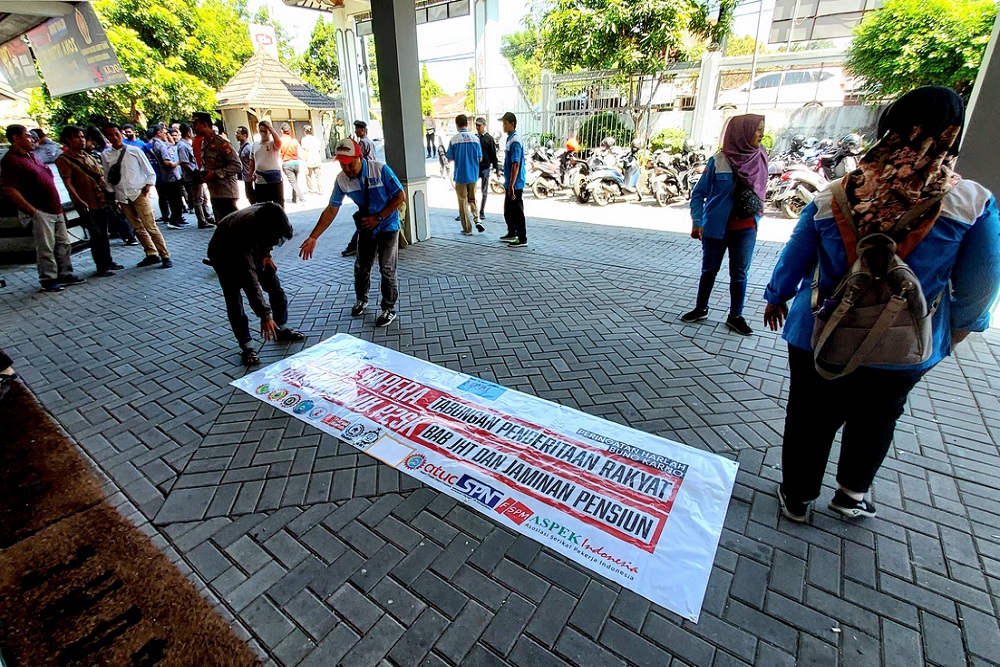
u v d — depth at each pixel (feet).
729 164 12.59
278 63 75.00
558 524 7.41
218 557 7.01
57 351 13.34
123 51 57.88
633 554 6.88
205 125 21.03
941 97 4.84
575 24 39.65
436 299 16.67
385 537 7.27
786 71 43.83
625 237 25.26
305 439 9.50
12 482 8.54
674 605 6.18
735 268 13.29
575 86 45.57
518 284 18.03
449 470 8.57
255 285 11.32
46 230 17.79
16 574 6.80
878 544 7.01
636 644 5.75
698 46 42.45
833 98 44.86
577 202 35.88
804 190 27.66
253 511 7.80
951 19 31.53
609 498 7.86
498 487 8.14
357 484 8.30
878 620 5.99
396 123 22.48
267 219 11.42
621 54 39.40
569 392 10.87
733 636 5.83
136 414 10.42
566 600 6.28
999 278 5.49
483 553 6.97
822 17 49.80
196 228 29.60
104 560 7.00
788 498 7.32
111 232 27.12
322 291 17.71
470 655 5.68
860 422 6.68
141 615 6.22
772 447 9.05
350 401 10.71
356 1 50.34
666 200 33.81
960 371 11.57
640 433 9.41
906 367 5.87
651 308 15.61
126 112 62.90
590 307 15.74
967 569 6.63
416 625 6.02
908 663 5.54
